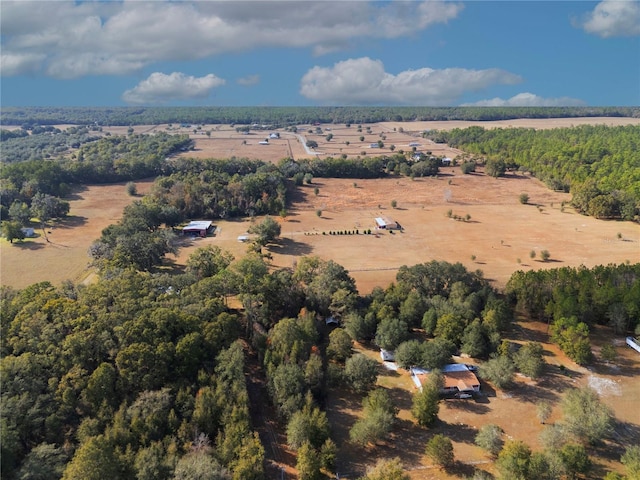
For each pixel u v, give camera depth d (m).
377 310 98.62
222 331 81.19
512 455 61.00
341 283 103.88
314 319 96.75
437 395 76.88
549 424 73.81
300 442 65.38
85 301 84.44
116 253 117.88
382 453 68.25
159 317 78.06
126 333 74.56
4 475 54.59
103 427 63.00
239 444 61.56
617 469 64.38
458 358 90.88
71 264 132.75
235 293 102.19
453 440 70.69
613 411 76.56
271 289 99.69
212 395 68.19
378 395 73.94
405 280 111.00
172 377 72.88
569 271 110.50
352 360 81.38
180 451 60.81
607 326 102.56
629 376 86.00
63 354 70.38
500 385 81.81
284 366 76.69
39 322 76.06
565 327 93.88
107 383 67.06
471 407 78.06
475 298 101.50
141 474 54.31
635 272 106.25
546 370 87.88
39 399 63.69
